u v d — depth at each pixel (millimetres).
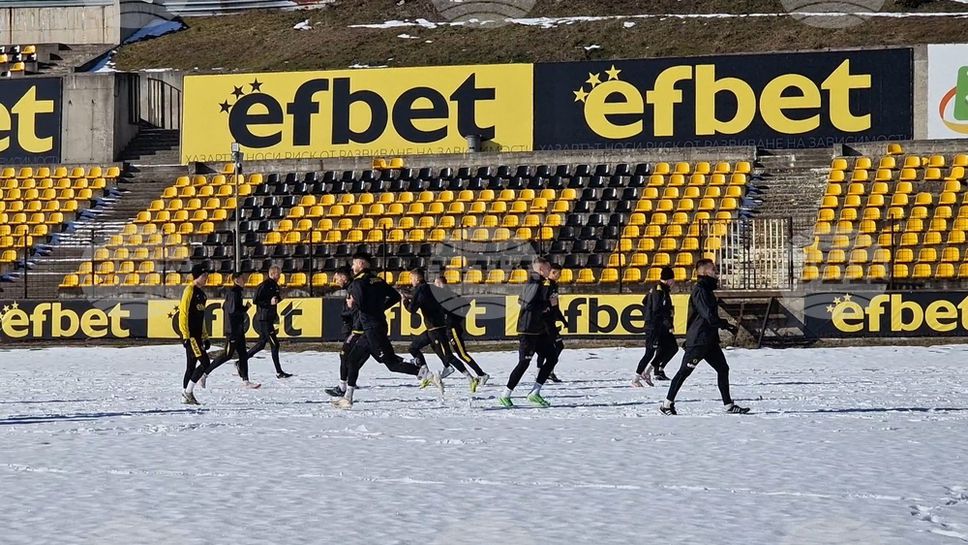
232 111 88438
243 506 19719
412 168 84812
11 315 73938
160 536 17266
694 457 25156
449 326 40750
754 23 117750
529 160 83312
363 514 18891
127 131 94062
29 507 19750
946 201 75438
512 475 22875
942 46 80688
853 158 79875
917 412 33969
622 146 83812
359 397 40781
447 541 16812
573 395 40969
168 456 26031
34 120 92188
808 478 22172
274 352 50656
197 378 38656
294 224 82188
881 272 71438
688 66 83312
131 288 77812
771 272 70562
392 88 86500
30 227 85188
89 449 27391
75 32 122312
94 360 62844
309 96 87438
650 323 43688
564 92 84688
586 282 73188
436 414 34750
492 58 112750
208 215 84250
